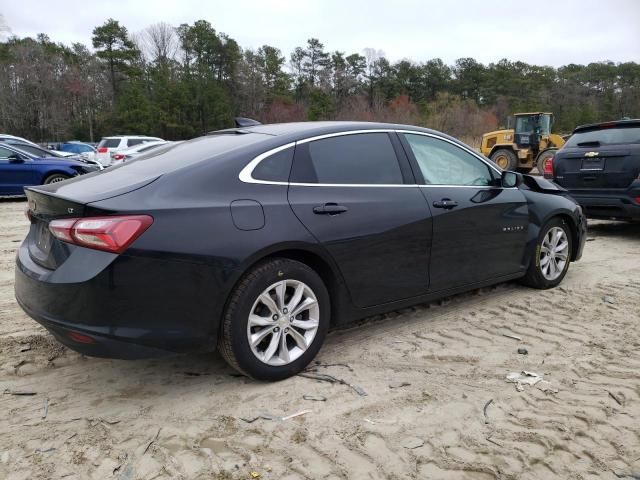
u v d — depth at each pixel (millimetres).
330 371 3291
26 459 2430
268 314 3066
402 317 4246
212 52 69125
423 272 3781
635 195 6688
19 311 4277
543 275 4867
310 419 2752
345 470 2354
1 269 5641
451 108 58094
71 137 60531
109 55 67000
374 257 3461
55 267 2736
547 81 95250
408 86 84625
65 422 2736
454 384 3139
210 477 2311
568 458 2459
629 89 89125
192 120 57906
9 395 2998
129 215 2645
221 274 2816
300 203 3152
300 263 3125
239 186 3000
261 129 3588
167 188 2830
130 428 2682
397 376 3236
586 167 7180
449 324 4094
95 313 2602
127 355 2676
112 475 2324
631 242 7336
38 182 12000
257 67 74312
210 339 2873
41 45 70625
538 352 3590
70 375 3246
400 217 3576
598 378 3219
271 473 2334
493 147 20562
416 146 3918
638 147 6699
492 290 4953
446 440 2582
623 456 2477
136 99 55719
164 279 2689
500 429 2676
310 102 68250
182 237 2725
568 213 4961
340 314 3410
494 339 3805
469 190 4133
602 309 4426
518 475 2336
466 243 4055
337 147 3480
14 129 58438
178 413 2818
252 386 3100
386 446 2527
